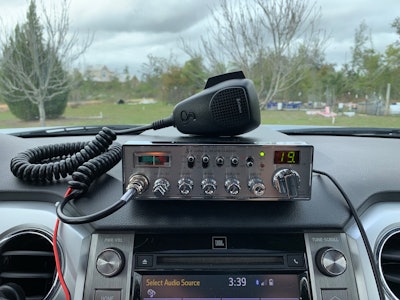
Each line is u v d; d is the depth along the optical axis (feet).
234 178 2.07
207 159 2.06
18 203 2.40
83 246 2.15
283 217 2.18
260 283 2.08
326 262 2.06
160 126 2.81
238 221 2.14
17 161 2.60
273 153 2.06
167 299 2.05
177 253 2.11
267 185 2.07
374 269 2.11
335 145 4.02
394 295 2.13
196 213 2.19
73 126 4.85
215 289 2.07
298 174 2.06
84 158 2.56
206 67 11.57
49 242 2.27
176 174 2.08
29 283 2.23
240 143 2.10
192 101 2.61
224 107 2.51
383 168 2.96
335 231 2.16
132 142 2.15
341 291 2.05
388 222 2.31
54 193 2.38
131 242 2.13
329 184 2.57
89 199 2.32
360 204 2.32
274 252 2.12
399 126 4.93
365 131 4.82
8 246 2.27
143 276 2.07
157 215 2.18
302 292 2.06
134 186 2.04
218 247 2.13
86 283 2.07
